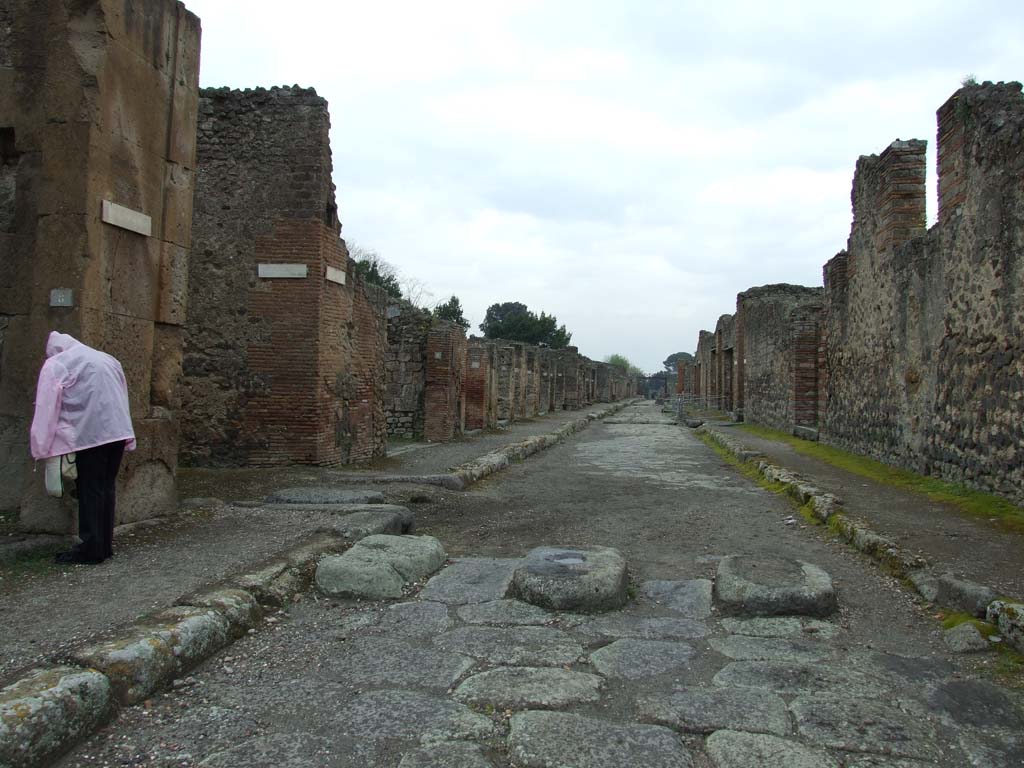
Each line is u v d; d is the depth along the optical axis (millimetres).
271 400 11234
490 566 5844
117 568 5035
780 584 4941
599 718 3309
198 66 7137
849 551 6652
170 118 6773
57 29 5859
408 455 14531
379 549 5621
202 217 11266
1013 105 8258
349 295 12359
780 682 3707
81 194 5809
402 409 19359
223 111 11266
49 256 5816
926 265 10594
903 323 11664
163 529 6250
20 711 2809
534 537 7363
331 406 11695
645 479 12125
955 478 9492
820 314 20516
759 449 15820
